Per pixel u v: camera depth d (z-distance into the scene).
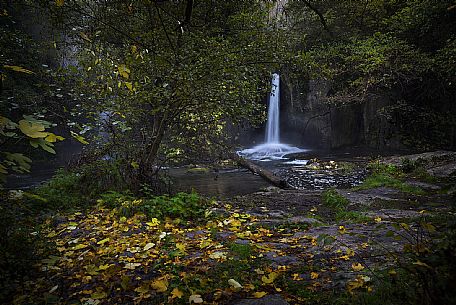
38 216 6.14
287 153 19.48
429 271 2.26
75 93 7.16
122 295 3.26
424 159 13.07
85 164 8.92
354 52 17.02
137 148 8.41
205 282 3.29
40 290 3.40
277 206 8.27
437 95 18.28
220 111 7.71
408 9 16.41
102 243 4.66
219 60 7.14
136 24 7.36
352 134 20.98
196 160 9.34
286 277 3.49
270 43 8.27
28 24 12.73
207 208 7.00
